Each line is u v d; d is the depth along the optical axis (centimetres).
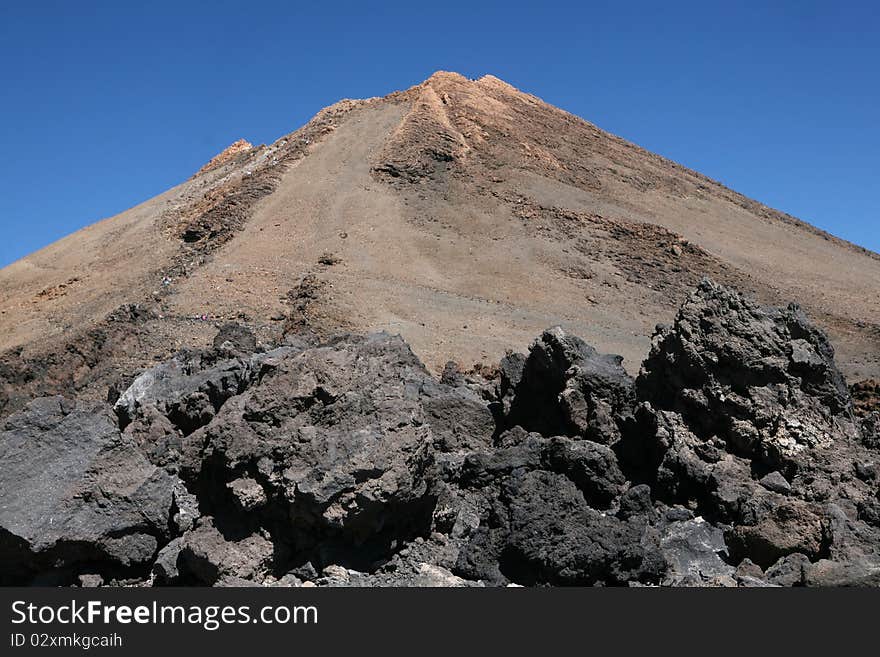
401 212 10475
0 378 5250
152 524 969
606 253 9869
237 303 7081
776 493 1071
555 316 7612
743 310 1252
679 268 9731
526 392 1398
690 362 1205
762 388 1184
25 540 906
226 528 955
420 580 880
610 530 941
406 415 979
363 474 909
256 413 997
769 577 925
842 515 966
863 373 6056
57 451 988
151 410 1192
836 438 1148
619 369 1340
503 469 1133
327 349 1095
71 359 5625
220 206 10731
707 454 1159
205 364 1558
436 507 1021
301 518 917
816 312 8756
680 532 1030
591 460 1107
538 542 930
